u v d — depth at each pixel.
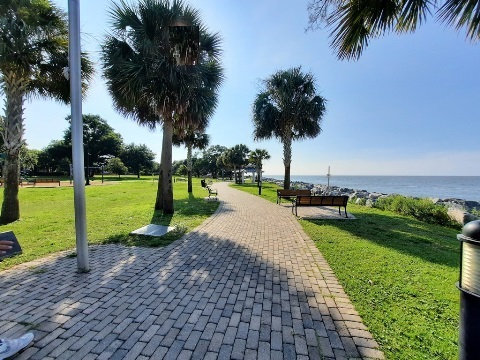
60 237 5.97
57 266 4.07
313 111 15.81
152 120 10.55
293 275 3.81
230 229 7.02
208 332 2.42
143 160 75.56
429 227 7.35
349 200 14.23
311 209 10.98
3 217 8.04
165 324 2.54
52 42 7.39
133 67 7.54
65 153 61.69
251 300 3.04
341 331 2.46
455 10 2.85
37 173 63.09
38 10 7.17
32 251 4.82
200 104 8.63
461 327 1.53
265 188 26.89
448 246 5.43
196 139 21.02
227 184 37.09
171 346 2.22
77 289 3.28
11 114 8.02
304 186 28.89
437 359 2.08
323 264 4.27
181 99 8.04
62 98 8.97
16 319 2.60
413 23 3.04
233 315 2.72
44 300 2.99
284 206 12.01
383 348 2.22
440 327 2.52
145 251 4.90
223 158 44.94
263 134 16.83
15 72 7.48
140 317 2.66
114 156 66.44
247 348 2.21
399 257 4.61
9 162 8.09
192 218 8.63
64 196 17.20
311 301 3.03
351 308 2.88
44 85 8.54
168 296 3.12
